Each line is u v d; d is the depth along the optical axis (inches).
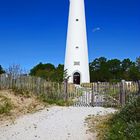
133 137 469.4
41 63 2997.0
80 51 2297.0
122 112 605.9
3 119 697.0
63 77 1488.7
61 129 588.1
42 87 1025.5
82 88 1175.6
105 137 503.5
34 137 531.5
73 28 2320.4
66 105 959.0
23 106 844.0
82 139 515.2
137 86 908.6
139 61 2871.6
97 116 718.5
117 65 3695.9
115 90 992.9
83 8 2369.6
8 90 948.6
